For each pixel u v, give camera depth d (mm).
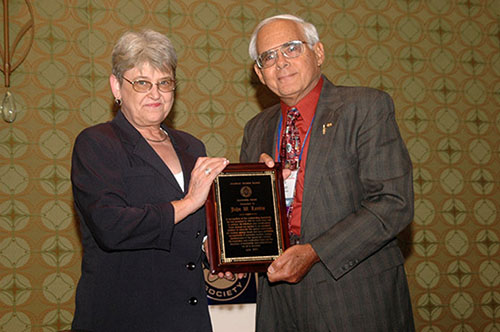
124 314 1756
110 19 4348
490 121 4973
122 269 1787
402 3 4953
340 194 2135
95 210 1740
